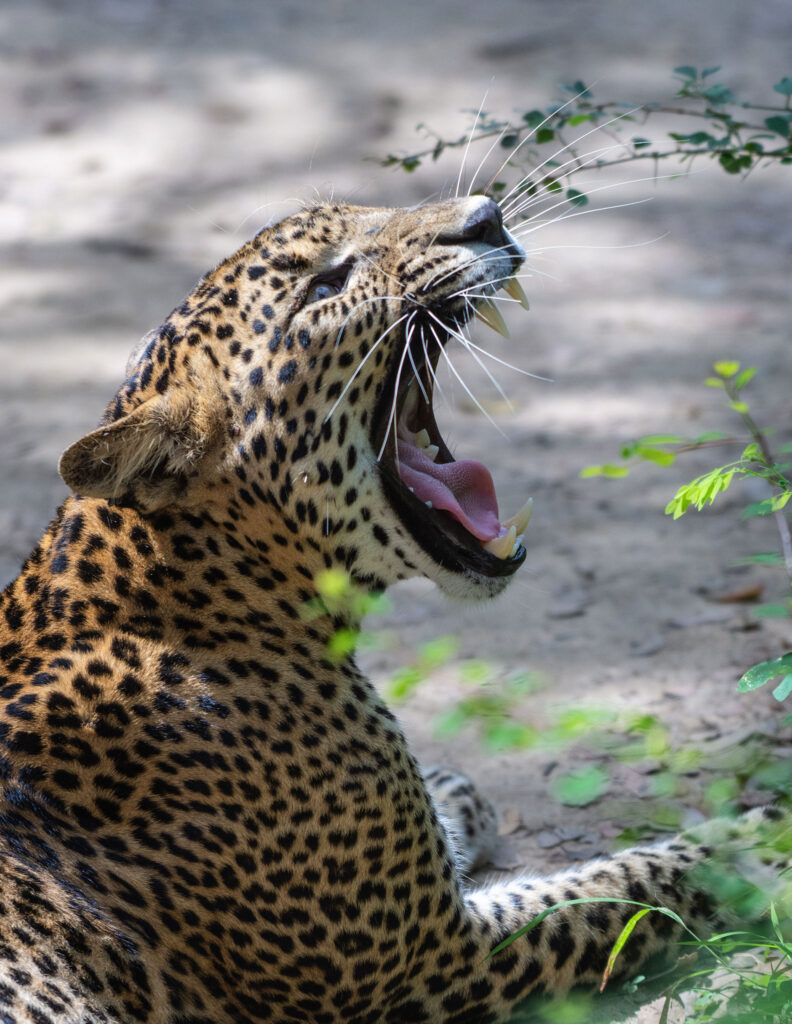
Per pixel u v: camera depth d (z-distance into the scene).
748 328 19.69
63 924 6.83
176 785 7.55
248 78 29.73
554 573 13.91
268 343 7.84
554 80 28.03
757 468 15.09
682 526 14.64
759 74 27.27
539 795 10.54
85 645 7.71
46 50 31.92
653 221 23.48
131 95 29.55
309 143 26.80
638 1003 8.29
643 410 17.52
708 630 12.45
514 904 8.37
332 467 8.00
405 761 8.15
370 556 8.36
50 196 26.08
